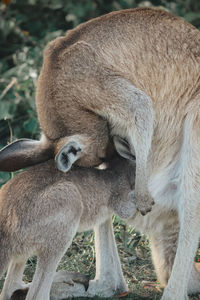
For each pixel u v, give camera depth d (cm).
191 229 977
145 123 970
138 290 1051
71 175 995
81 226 1002
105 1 1733
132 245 1160
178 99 1020
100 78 977
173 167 1029
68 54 984
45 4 1756
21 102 1471
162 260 1059
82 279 1011
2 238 927
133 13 1021
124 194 1027
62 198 939
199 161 978
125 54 996
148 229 1060
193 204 979
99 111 986
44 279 920
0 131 1459
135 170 1043
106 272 1025
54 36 1609
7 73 1527
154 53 1008
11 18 1748
